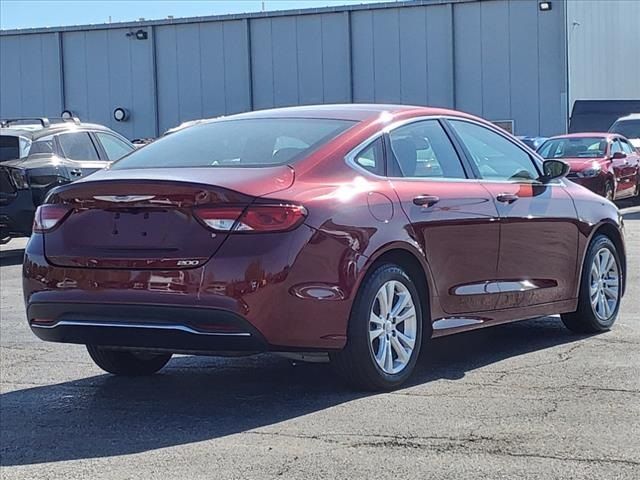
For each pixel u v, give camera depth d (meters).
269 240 5.20
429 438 4.91
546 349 7.01
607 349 6.96
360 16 34.06
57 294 5.54
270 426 5.22
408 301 5.92
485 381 6.06
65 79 37.59
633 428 5.01
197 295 5.17
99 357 6.32
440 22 33.28
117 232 5.43
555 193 7.15
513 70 32.72
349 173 5.75
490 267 6.51
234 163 5.77
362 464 4.56
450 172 6.44
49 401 5.95
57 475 4.58
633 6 41.12
